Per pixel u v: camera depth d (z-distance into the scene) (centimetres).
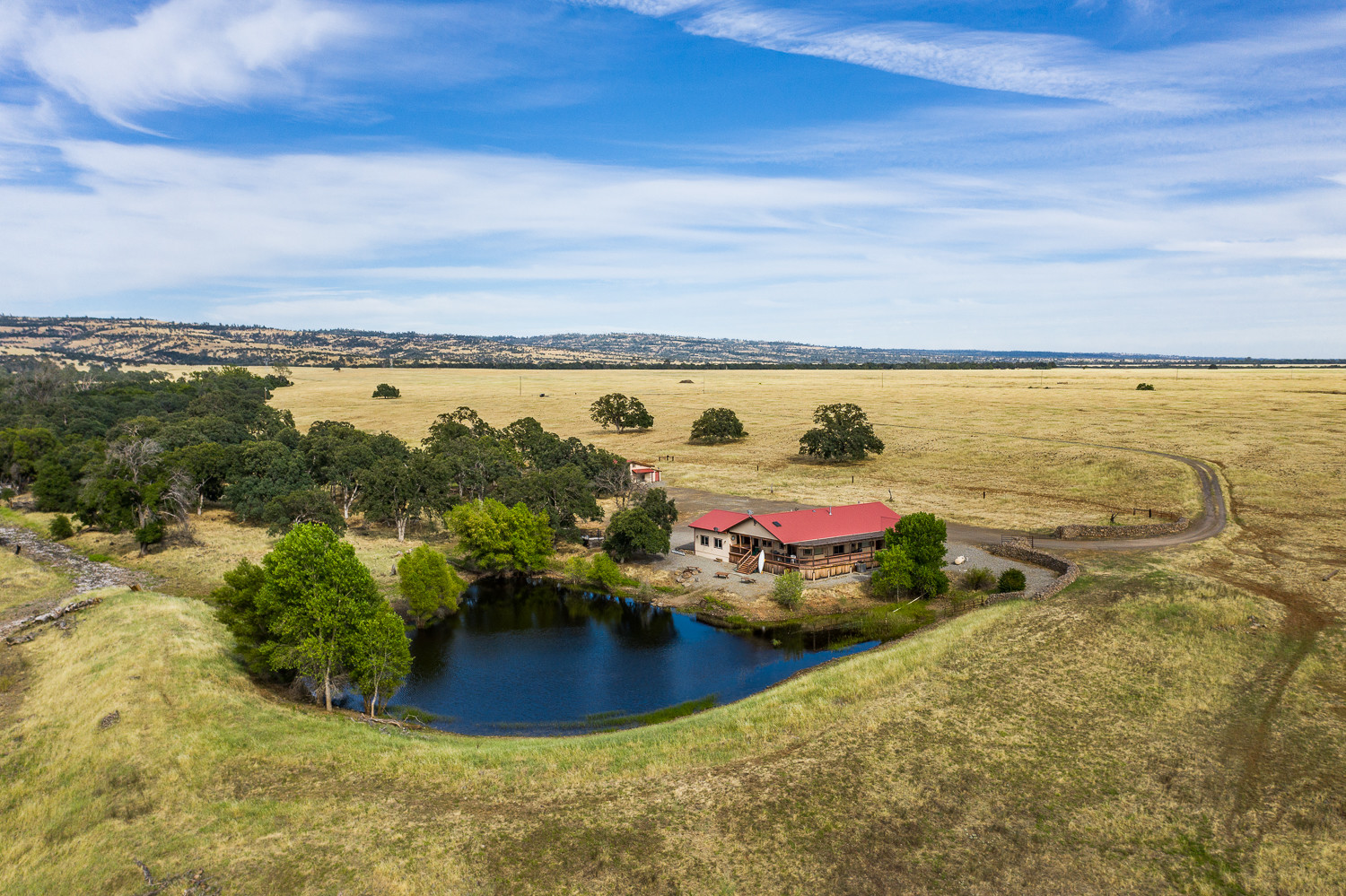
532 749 4134
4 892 2944
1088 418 17725
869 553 8038
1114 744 4006
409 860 3083
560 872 3034
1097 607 6094
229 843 3191
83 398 16975
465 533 8275
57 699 4456
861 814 3422
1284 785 3597
